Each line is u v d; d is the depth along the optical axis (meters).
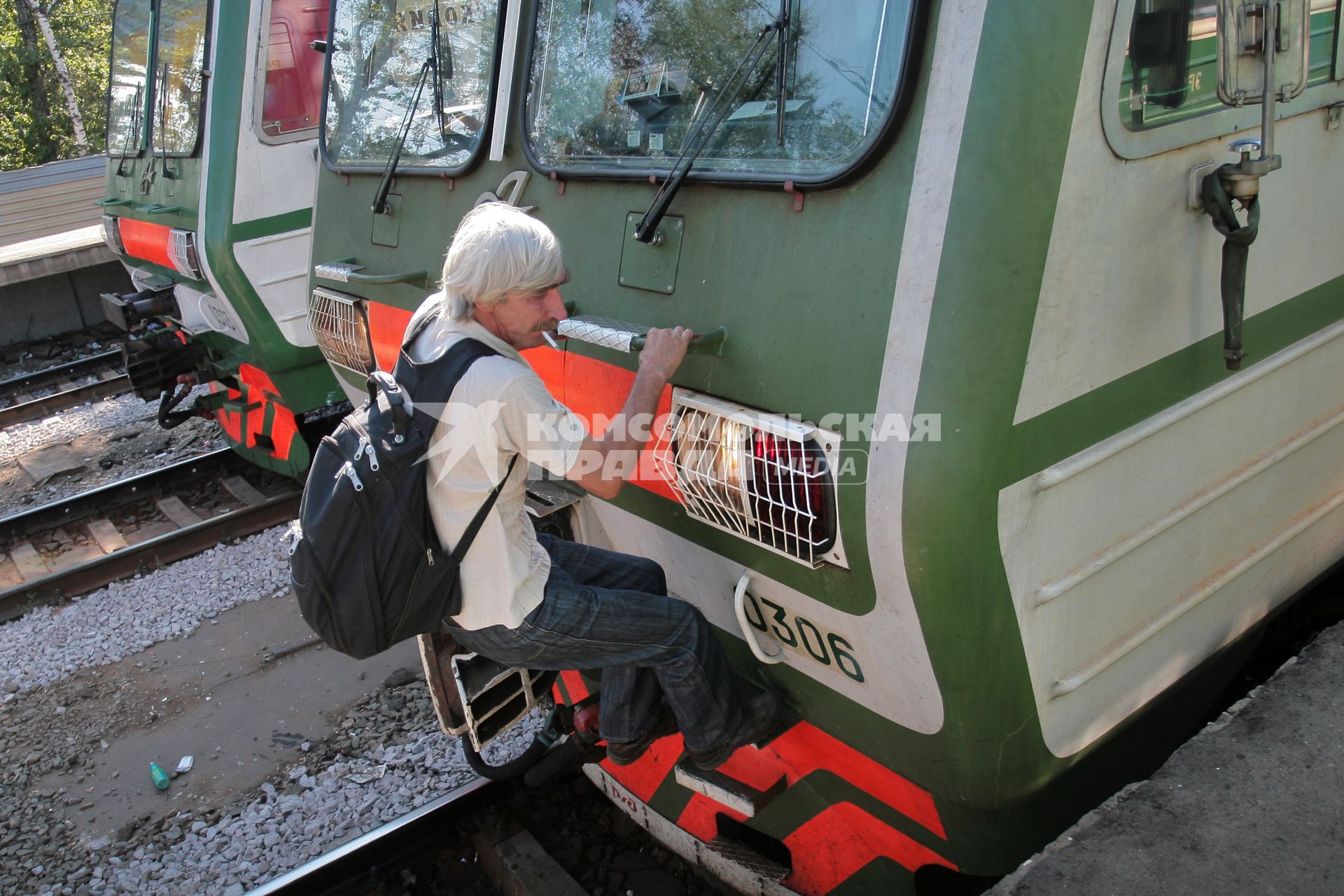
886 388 1.62
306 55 5.58
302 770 3.74
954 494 1.57
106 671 4.57
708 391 1.95
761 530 1.86
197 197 5.52
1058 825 2.21
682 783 2.46
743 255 1.88
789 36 1.87
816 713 2.14
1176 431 1.94
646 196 2.11
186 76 5.84
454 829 3.34
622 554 2.32
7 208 12.46
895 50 1.68
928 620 1.67
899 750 1.96
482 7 2.67
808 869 2.52
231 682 4.39
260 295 5.57
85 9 25.39
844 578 1.77
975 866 2.13
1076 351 1.67
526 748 3.63
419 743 3.77
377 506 1.85
